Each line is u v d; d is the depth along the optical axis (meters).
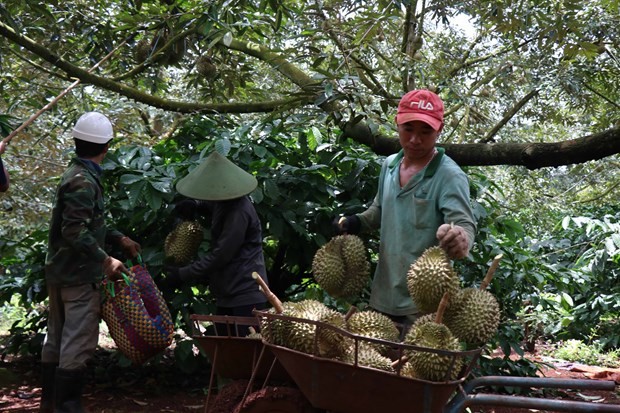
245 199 4.66
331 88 5.39
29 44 6.16
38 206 7.73
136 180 5.15
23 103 7.05
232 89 7.53
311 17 6.73
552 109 9.01
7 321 8.48
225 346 3.56
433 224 3.78
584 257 7.71
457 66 8.19
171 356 6.30
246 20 5.95
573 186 11.37
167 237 4.96
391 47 7.38
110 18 7.40
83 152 4.50
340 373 2.97
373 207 4.15
